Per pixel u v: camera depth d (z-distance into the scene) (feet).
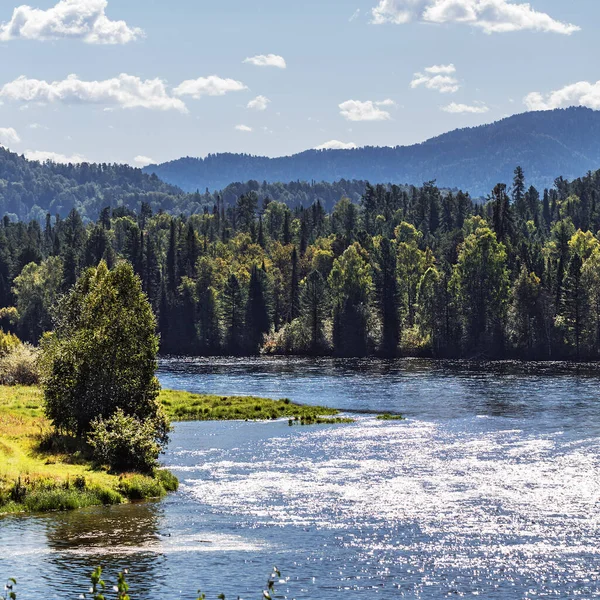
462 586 142.10
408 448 262.26
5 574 146.72
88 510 191.93
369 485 210.79
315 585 142.82
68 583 142.31
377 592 139.74
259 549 161.38
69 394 263.29
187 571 149.18
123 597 76.74
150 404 266.98
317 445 271.49
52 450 245.24
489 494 199.41
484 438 279.08
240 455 255.50
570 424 306.96
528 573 147.64
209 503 196.44
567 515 180.75
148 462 227.40
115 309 268.00
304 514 185.37
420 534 169.48
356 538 167.43
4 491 196.75
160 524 179.32
